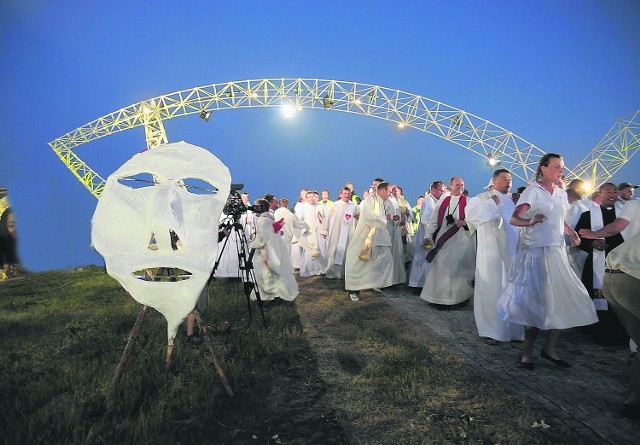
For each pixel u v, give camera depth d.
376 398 3.45
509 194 4.86
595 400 3.37
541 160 4.05
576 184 5.50
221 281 8.54
